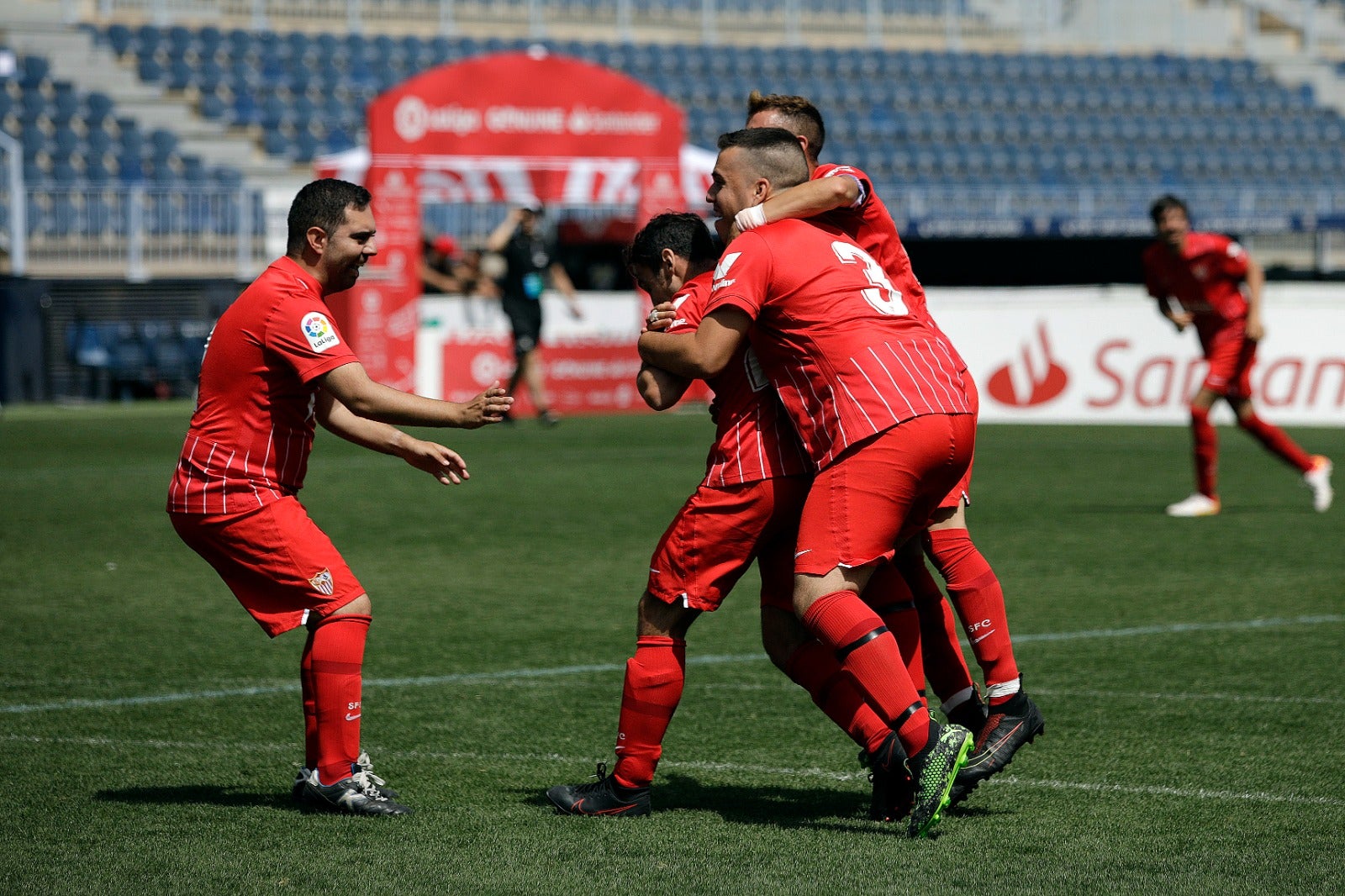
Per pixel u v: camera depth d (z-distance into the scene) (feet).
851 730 34.19
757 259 32.81
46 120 206.59
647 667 34.14
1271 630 56.24
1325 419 146.00
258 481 34.30
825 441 32.63
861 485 32.09
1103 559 72.79
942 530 36.32
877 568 34.58
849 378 32.30
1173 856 30.86
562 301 171.12
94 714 44.16
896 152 245.04
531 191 173.47
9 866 30.30
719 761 39.55
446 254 173.58
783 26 279.28
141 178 203.72
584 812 34.35
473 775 37.93
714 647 54.49
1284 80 283.38
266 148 218.38
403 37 243.81
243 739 41.45
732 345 32.65
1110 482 105.40
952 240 171.12
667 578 34.04
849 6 284.00
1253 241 196.95
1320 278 169.89
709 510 33.73
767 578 35.47
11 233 172.65
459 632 56.59
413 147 160.66
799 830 33.12
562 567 71.46
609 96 168.25
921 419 32.14
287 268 34.63
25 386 167.84
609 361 173.27
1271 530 82.48
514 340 152.87
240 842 31.99
